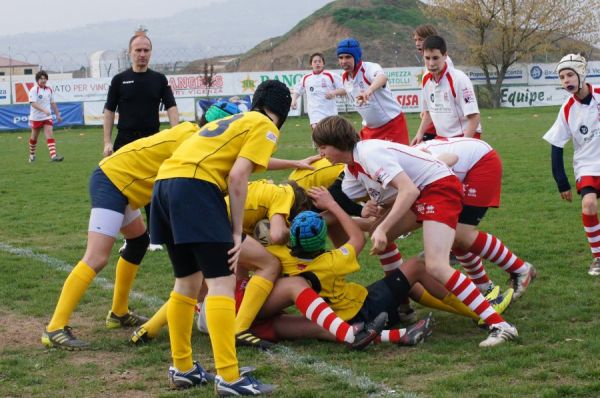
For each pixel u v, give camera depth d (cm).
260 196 730
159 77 1125
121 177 715
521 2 5075
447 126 1059
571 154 2250
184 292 596
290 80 4472
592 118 927
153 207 593
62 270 1011
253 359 661
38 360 669
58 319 708
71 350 697
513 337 681
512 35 5019
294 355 666
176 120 1130
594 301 805
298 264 705
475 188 773
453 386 573
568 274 927
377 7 7988
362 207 785
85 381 615
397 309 726
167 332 747
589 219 923
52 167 2264
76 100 4141
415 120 3891
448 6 5294
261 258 698
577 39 5656
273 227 709
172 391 591
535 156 2162
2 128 3916
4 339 732
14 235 1262
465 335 720
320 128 688
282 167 789
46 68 5512
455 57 6328
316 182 796
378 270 959
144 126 1120
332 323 675
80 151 2770
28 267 1028
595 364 610
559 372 595
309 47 7688
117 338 736
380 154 669
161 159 714
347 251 715
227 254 577
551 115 4003
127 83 1108
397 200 658
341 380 595
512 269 804
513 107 5016
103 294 895
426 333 689
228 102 697
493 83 5197
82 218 1416
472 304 688
